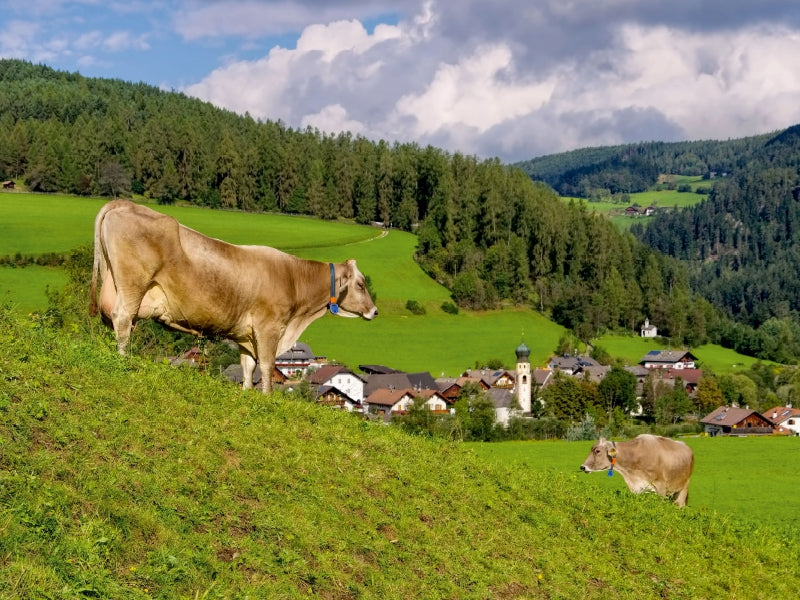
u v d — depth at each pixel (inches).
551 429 2849.4
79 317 1051.3
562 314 5900.6
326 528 372.2
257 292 518.9
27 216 5300.2
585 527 541.3
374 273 5526.6
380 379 3941.9
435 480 495.2
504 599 393.7
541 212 6599.4
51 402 372.8
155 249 470.9
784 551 641.0
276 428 457.7
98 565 276.1
